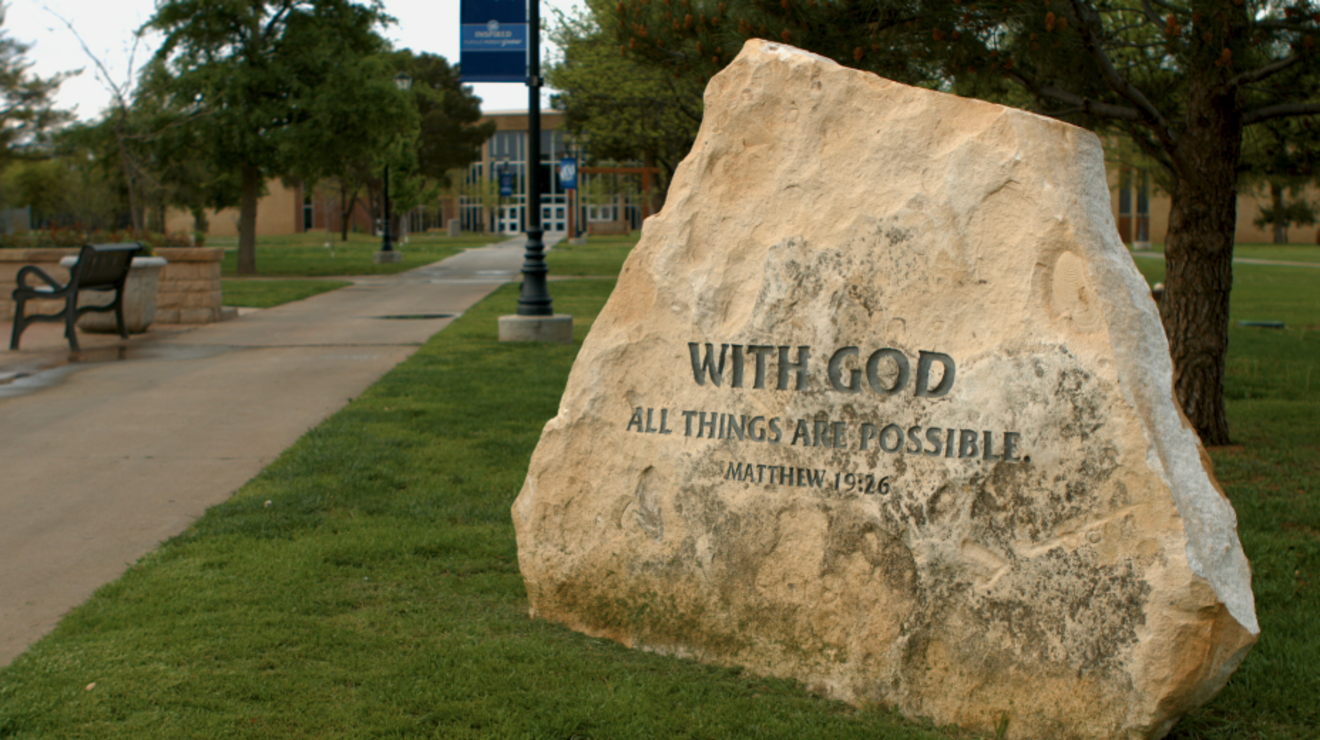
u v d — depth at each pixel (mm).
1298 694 3875
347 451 7477
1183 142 7824
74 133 29031
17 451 7613
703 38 6980
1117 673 3459
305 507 6129
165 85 28969
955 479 3766
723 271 4281
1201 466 3604
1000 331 3736
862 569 3947
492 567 5258
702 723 3674
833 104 4129
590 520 4500
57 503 6277
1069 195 3723
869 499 3932
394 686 3912
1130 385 3529
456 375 10961
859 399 3973
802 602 4070
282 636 4312
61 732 3523
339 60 30078
